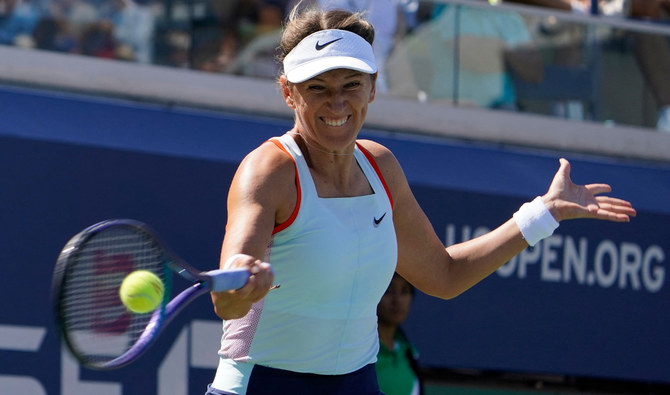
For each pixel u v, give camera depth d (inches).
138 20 831.1
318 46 378.0
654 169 978.1
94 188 709.3
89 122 741.3
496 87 948.6
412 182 829.2
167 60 844.6
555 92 969.5
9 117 713.6
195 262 733.3
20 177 687.1
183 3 848.3
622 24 984.3
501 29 943.0
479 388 879.7
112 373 692.7
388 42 890.1
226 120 812.6
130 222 339.9
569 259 861.2
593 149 986.7
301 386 381.7
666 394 955.3
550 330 845.8
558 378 914.7
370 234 382.6
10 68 788.6
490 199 853.8
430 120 924.0
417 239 429.7
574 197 441.1
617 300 878.4
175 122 781.9
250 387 380.2
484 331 820.6
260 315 376.8
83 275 338.3
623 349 874.8
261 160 371.2
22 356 669.9
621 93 992.2
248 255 346.0
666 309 900.0
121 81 825.5
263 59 877.8
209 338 727.1
